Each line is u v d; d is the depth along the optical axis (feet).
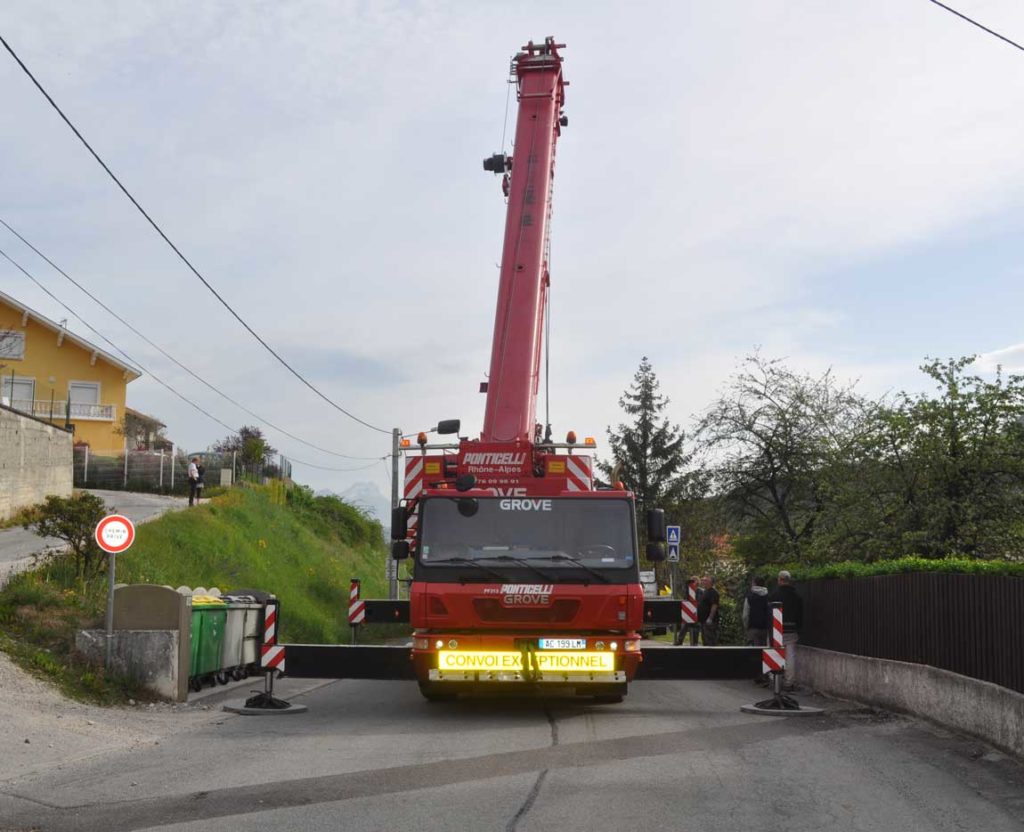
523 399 50.11
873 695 46.42
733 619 90.33
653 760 32.50
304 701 50.14
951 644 40.52
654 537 44.29
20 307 163.63
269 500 138.21
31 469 102.83
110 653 46.24
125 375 171.12
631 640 42.04
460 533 43.01
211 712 44.57
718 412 93.71
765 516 92.38
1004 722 33.63
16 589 50.72
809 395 91.61
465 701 49.78
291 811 25.26
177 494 141.69
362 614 59.00
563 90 63.46
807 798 27.09
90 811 25.38
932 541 63.62
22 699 39.06
